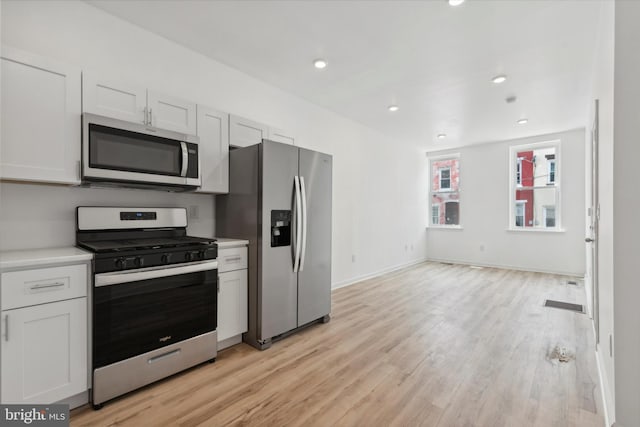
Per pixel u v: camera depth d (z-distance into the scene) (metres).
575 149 5.18
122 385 1.78
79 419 1.60
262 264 2.49
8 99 1.62
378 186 5.34
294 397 1.83
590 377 2.04
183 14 2.27
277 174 2.61
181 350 2.06
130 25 2.37
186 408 1.72
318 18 2.31
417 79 3.30
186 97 2.70
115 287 1.77
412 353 2.41
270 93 3.45
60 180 1.79
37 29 1.96
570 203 5.24
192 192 2.63
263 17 2.30
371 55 2.82
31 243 1.91
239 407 1.73
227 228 2.79
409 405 1.76
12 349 1.45
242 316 2.54
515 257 5.79
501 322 3.07
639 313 1.40
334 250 4.41
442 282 4.79
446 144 6.25
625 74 1.45
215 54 2.82
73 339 1.64
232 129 2.75
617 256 1.45
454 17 2.27
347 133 4.64
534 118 4.56
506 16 2.24
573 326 2.96
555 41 2.54
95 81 1.93
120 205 2.29
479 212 6.22
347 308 3.54
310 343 2.60
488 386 1.95
